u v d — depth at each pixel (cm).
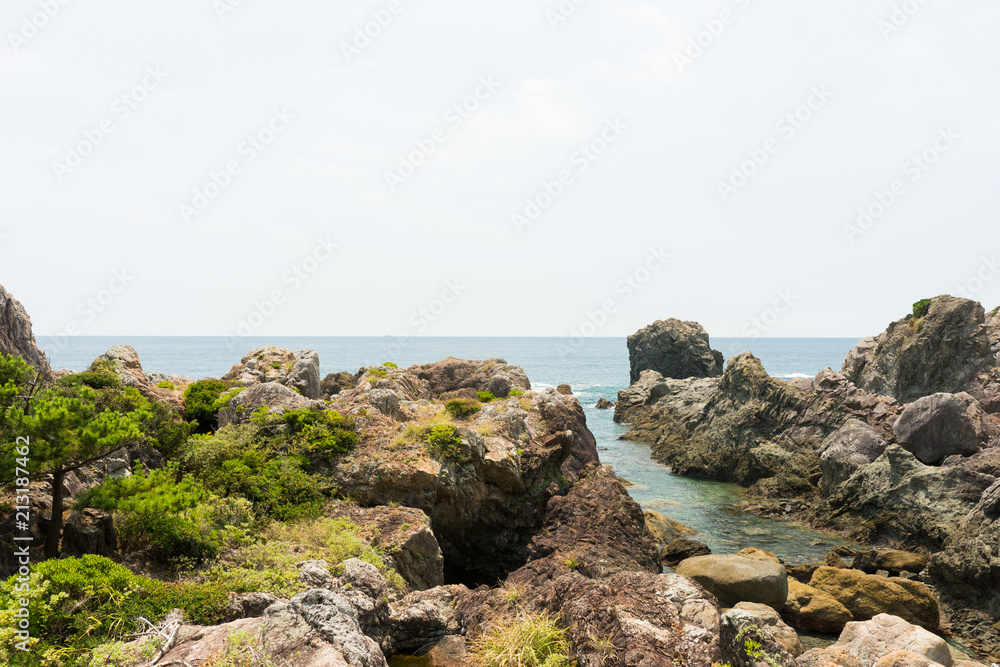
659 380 7238
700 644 978
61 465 1338
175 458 2162
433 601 1241
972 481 2900
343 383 5700
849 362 5588
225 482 1895
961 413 3222
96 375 2427
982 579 2238
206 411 2839
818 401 4275
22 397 1417
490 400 3806
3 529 1318
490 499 2348
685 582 1152
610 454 5553
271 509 1842
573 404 3278
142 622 974
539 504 2500
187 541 1486
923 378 4688
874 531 3117
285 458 2089
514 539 2409
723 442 4678
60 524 1366
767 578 2108
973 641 2128
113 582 1044
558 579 1167
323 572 1263
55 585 994
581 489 2592
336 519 1819
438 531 2230
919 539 2920
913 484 3078
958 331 4584
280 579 1276
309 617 885
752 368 4841
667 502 3891
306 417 2278
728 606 2150
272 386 2569
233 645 823
